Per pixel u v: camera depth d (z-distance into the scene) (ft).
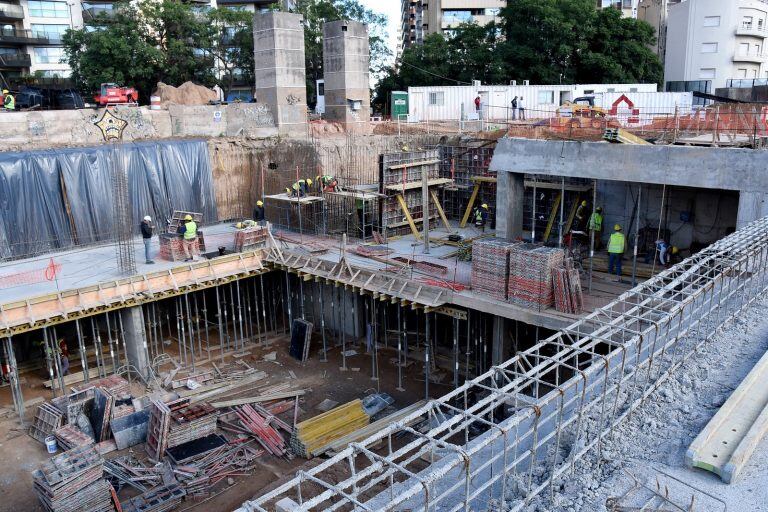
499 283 68.59
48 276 81.25
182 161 106.22
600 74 182.80
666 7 249.75
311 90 225.56
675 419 31.83
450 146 108.99
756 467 27.22
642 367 33.35
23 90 125.49
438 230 104.12
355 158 115.85
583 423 31.63
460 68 203.10
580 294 64.54
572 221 86.74
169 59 187.83
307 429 65.31
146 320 91.61
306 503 20.92
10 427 70.08
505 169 80.74
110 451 65.10
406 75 210.38
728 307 45.52
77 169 93.81
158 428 63.52
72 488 52.37
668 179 67.51
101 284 74.95
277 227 111.96
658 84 200.75
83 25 223.10
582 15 183.32
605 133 71.51
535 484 27.68
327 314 96.58
